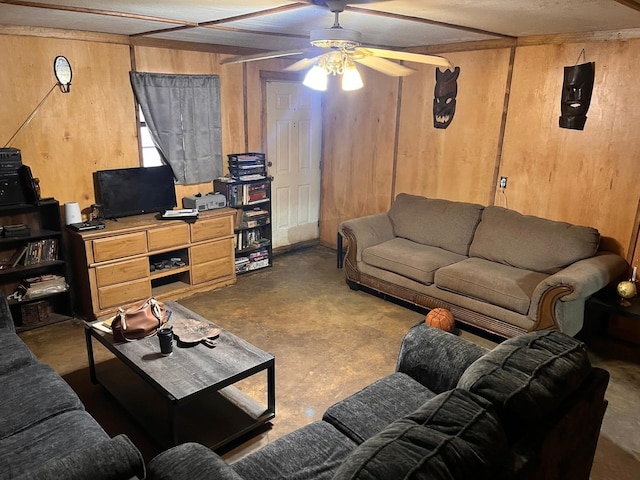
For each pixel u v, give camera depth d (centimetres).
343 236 504
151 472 161
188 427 265
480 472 136
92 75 404
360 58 274
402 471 126
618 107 361
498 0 252
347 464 134
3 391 230
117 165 435
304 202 601
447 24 336
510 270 387
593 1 252
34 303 388
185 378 240
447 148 473
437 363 239
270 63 521
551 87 393
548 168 407
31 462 187
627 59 351
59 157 400
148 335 282
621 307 338
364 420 213
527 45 400
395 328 396
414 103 491
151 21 331
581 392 188
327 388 311
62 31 378
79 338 375
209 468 157
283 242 591
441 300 400
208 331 285
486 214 429
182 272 462
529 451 156
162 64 442
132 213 435
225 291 470
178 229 434
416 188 508
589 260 356
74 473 152
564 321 329
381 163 535
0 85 361
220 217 463
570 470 193
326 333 386
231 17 313
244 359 259
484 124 441
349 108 554
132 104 433
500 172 438
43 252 386
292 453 194
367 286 460
